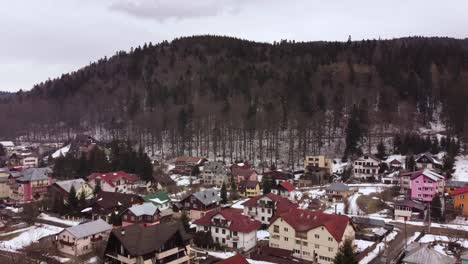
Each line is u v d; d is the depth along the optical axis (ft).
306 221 176.86
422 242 183.32
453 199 237.04
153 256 141.49
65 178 353.72
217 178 339.98
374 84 512.22
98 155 360.69
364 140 418.92
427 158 320.29
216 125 472.03
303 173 353.51
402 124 442.09
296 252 174.40
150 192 303.27
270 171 343.67
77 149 492.13
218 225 188.85
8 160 433.48
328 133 447.01
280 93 520.42
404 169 328.29
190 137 466.70
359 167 338.34
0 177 317.83
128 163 354.95
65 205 244.63
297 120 449.06
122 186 314.14
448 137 370.12
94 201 242.37
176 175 379.14
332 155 406.62
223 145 435.94
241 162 389.19
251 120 449.06
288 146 432.25
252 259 169.27
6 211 246.06
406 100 482.69
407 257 133.28
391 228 204.44
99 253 166.09
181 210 240.53
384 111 458.50
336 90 508.94
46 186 299.99
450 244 176.04
